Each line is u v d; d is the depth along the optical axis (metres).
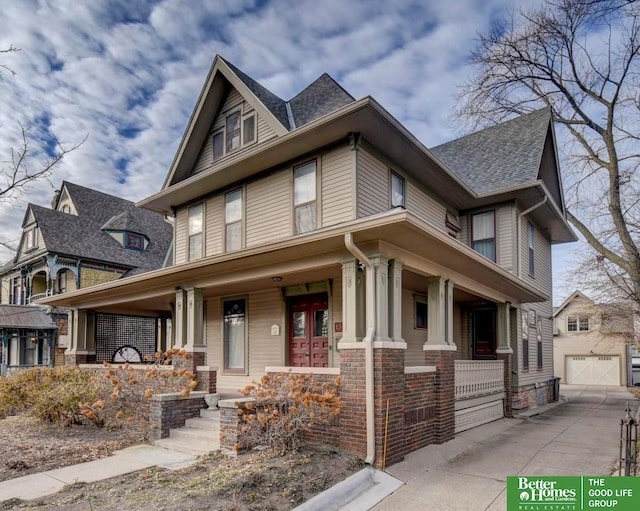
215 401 8.45
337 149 9.49
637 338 17.58
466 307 13.60
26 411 10.41
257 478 5.30
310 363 10.16
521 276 12.83
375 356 6.48
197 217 12.77
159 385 9.06
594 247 14.66
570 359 28.12
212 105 12.41
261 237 10.77
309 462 5.97
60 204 25.86
